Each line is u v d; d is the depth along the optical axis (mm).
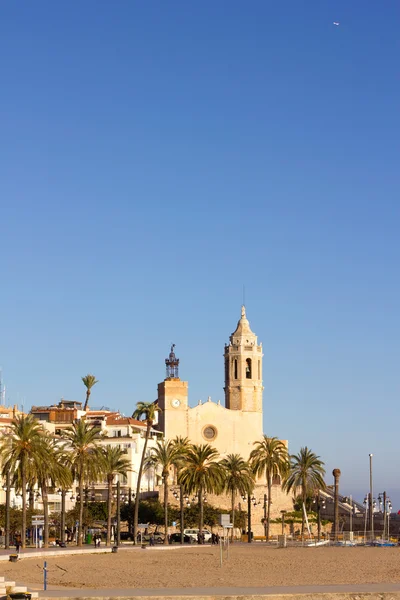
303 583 88812
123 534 187875
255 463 188875
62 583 88125
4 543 149500
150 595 62719
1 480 181125
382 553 138750
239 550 150375
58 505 194500
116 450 171625
